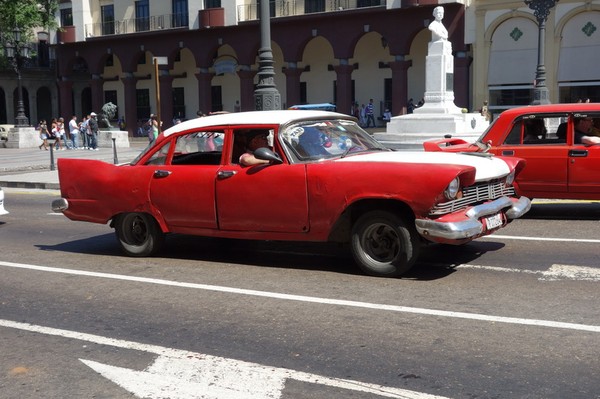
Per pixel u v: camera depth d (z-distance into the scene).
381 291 6.62
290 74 41.22
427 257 8.02
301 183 7.21
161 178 8.15
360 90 42.56
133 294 6.86
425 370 4.64
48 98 57.34
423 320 5.70
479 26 35.72
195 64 48.03
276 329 5.61
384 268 7.08
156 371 4.81
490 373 4.55
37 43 54.97
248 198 7.52
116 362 5.01
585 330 5.34
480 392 4.27
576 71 33.66
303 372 4.69
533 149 10.46
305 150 7.49
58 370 4.89
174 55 45.69
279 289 6.83
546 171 10.39
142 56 49.91
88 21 48.94
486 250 8.38
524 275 7.12
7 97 53.56
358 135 8.12
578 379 4.42
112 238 10.12
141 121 49.97
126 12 47.75
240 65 42.84
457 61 36.47
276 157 7.34
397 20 37.25
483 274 7.19
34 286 7.34
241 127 7.77
